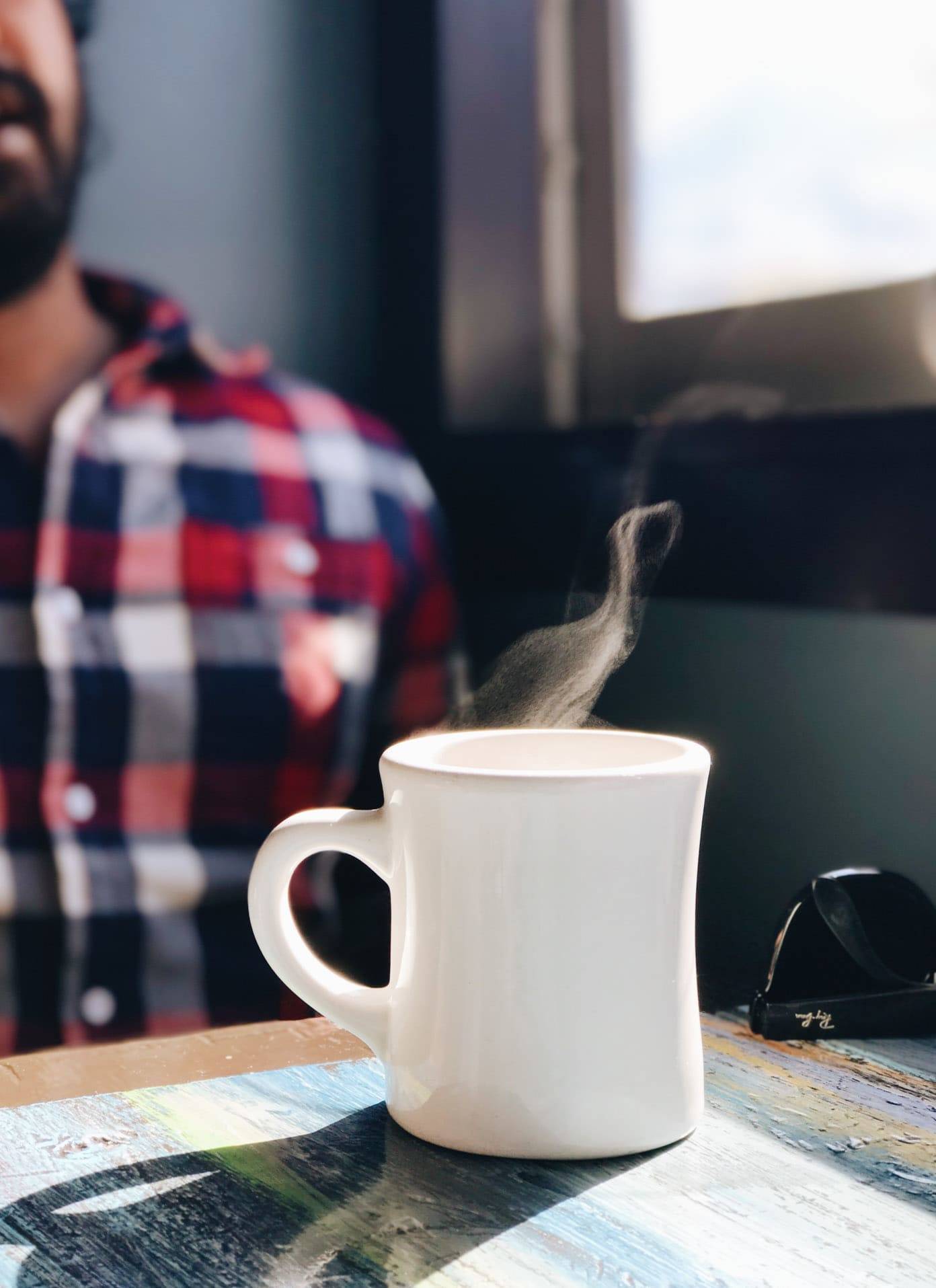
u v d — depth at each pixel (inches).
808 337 51.1
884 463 39.9
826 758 42.0
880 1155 16.3
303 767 58.0
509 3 59.1
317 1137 17.0
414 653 61.7
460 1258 13.6
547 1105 15.8
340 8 61.8
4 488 54.6
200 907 54.2
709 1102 18.1
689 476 47.0
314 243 62.4
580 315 61.0
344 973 33.4
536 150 60.5
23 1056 21.0
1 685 53.0
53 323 56.1
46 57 55.1
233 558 56.9
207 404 58.7
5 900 51.5
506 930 15.7
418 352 61.9
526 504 56.2
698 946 27.3
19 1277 13.4
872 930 21.2
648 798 15.6
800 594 42.8
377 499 60.4
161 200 58.7
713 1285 13.1
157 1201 15.1
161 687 54.7
